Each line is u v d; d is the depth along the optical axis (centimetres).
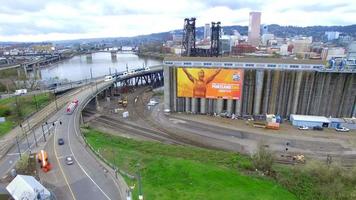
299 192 7500
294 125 13162
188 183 7100
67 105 14312
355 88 13525
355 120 12962
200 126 13250
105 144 9888
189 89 14775
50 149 8950
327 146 10900
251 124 13388
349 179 7881
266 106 14550
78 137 10012
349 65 13238
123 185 6831
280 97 14288
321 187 7606
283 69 13800
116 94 19612
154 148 10250
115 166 7675
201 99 14838
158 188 6775
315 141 11350
